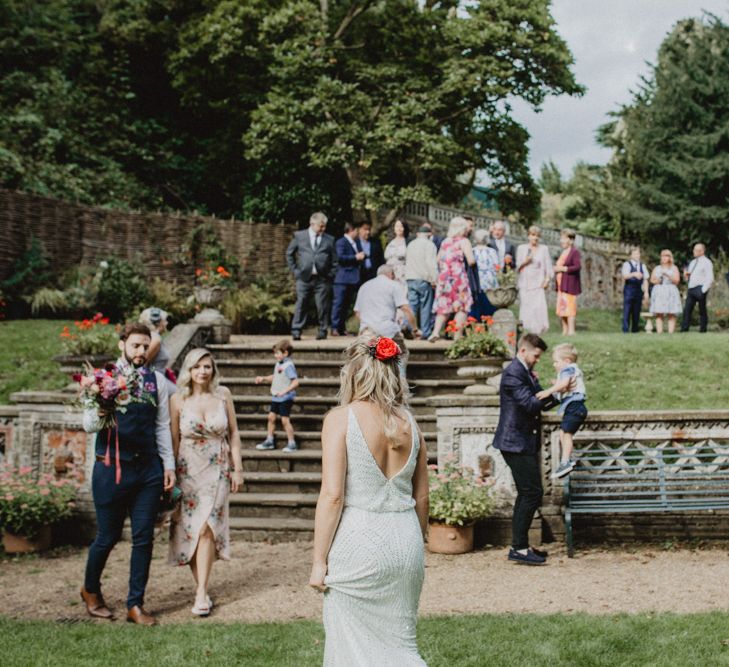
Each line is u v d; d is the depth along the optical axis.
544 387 9.74
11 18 22.00
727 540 7.49
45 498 7.48
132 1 23.94
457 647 4.59
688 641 4.62
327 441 3.30
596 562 6.83
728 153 26.58
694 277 14.52
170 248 17.77
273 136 20.16
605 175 32.06
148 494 5.55
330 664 3.21
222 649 4.66
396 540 3.23
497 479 7.71
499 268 11.67
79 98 21.66
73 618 5.51
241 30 20.88
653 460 7.76
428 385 9.81
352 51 22.17
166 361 7.41
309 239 12.19
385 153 20.22
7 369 10.52
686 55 28.44
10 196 14.73
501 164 24.11
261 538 7.79
